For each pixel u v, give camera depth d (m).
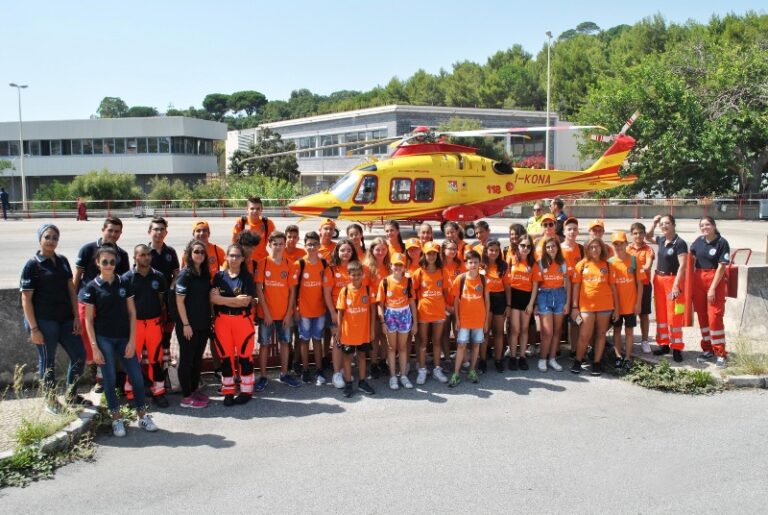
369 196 17.83
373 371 8.16
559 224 12.33
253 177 43.69
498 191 19.42
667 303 8.53
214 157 54.09
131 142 49.34
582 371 8.26
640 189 37.22
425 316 7.70
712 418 6.54
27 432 5.65
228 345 6.96
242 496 4.89
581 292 8.04
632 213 34.81
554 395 7.32
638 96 34.75
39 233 6.37
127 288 6.25
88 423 6.15
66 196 40.62
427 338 8.62
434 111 46.66
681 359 8.34
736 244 20.44
